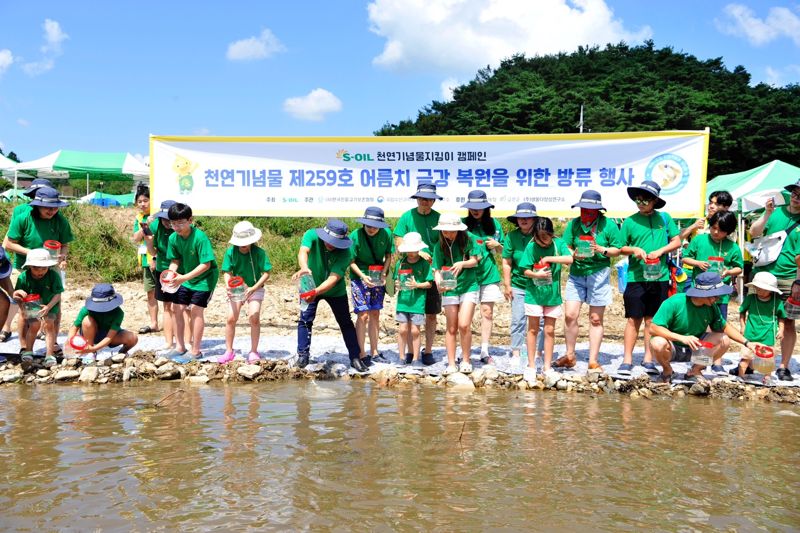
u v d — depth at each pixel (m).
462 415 5.79
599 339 7.36
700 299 6.82
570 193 8.77
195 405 6.06
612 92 50.84
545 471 4.38
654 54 57.97
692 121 45.66
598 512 3.73
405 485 4.09
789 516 3.72
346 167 9.13
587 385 6.91
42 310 7.34
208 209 9.29
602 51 61.44
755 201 13.19
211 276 7.74
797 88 51.81
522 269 7.73
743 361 7.28
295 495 3.91
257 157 9.23
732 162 45.72
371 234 7.59
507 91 54.03
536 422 5.59
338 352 8.38
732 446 4.98
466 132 52.91
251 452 4.69
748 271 13.87
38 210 7.68
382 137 9.04
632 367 7.55
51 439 4.97
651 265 7.06
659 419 5.76
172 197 9.30
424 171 9.02
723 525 3.60
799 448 4.96
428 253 7.72
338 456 4.62
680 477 4.30
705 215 9.20
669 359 7.03
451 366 7.33
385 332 10.06
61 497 3.86
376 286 7.55
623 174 8.66
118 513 3.64
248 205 9.27
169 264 7.86
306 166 9.19
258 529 3.46
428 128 60.16
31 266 7.30
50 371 7.27
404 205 9.09
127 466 4.38
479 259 7.36
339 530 3.46
